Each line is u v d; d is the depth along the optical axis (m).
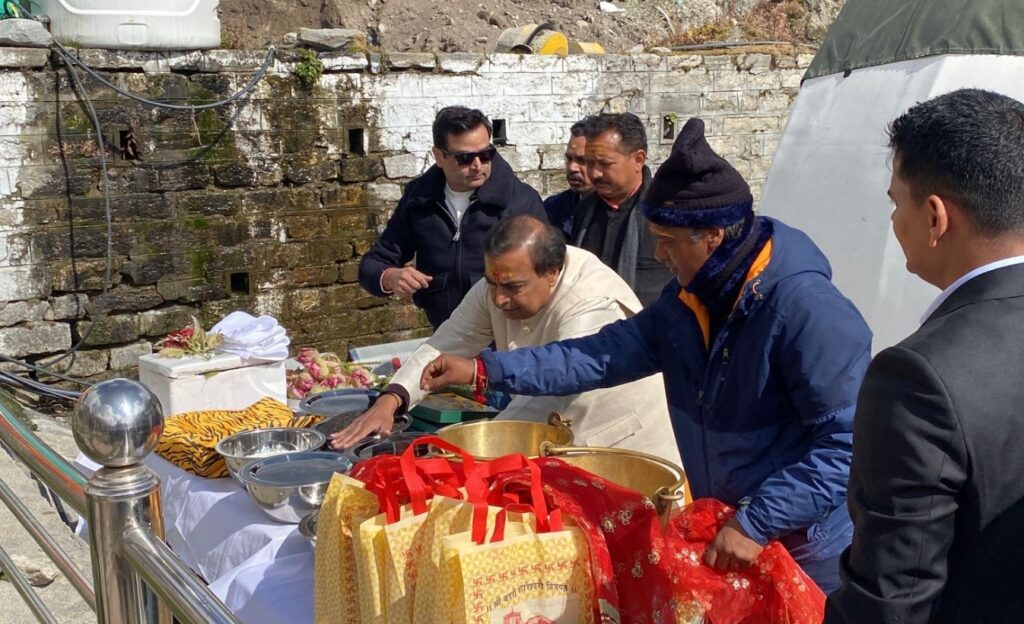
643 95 8.18
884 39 4.65
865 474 1.30
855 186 4.57
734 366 1.97
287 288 7.00
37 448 1.79
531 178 7.82
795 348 1.86
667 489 1.65
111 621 1.50
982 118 1.31
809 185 4.85
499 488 1.66
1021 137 1.30
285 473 2.36
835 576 2.03
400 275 3.86
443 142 3.96
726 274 1.93
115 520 1.47
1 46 5.86
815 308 1.86
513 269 2.44
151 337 6.57
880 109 4.52
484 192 4.01
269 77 6.71
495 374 2.30
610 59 7.99
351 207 7.15
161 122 6.39
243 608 2.09
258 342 3.20
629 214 3.81
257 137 6.73
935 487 1.23
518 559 1.51
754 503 1.84
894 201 1.43
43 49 5.97
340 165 7.06
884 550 1.26
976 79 4.21
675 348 2.11
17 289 6.11
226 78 6.56
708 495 2.12
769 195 5.10
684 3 12.48
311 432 2.72
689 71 8.34
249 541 2.36
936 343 1.27
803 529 1.98
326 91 6.92
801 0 12.61
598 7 12.11
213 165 6.61
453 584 1.49
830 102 4.84
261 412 3.02
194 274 6.65
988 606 1.26
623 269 3.79
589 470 1.94
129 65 6.25
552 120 7.83
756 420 1.98
